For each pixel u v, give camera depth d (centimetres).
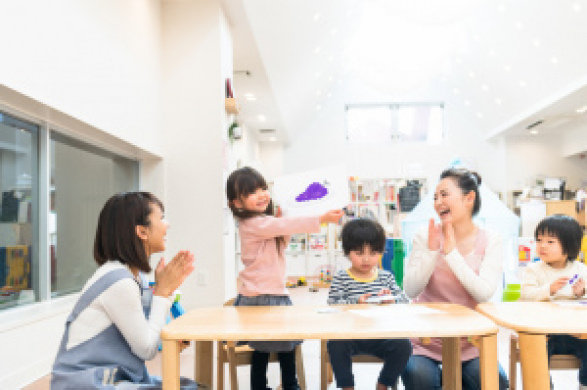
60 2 267
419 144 1083
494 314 152
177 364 131
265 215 192
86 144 347
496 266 184
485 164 1073
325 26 634
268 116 823
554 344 189
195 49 443
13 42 226
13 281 272
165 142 440
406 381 173
